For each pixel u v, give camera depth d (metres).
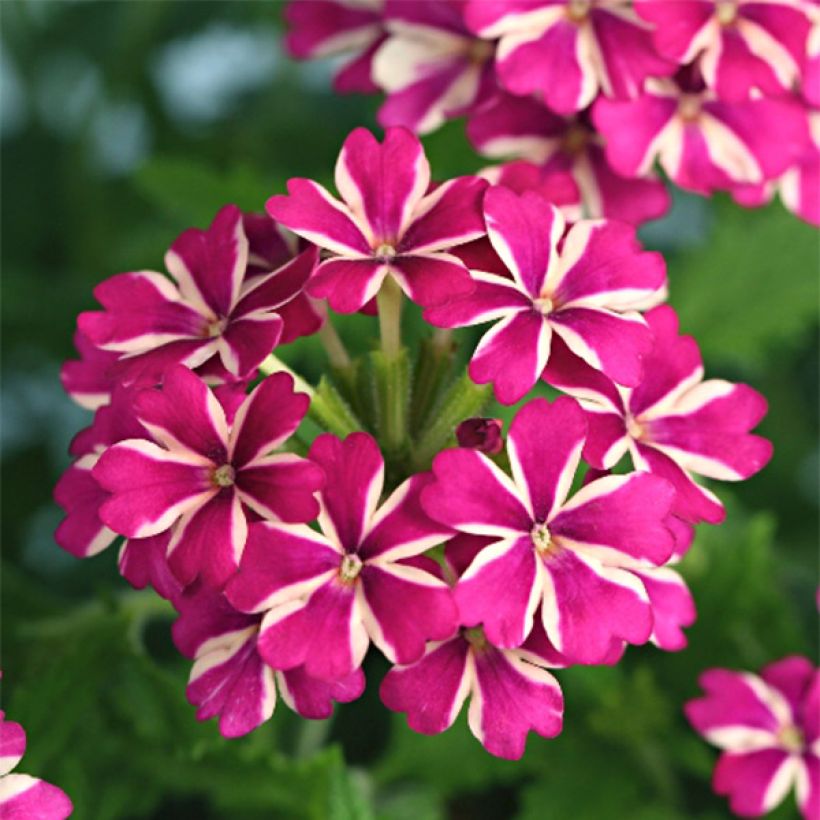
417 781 0.28
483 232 0.21
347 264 0.21
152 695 0.25
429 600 0.20
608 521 0.21
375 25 0.27
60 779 0.25
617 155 0.25
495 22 0.24
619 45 0.24
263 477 0.21
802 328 0.28
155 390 0.21
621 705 0.27
